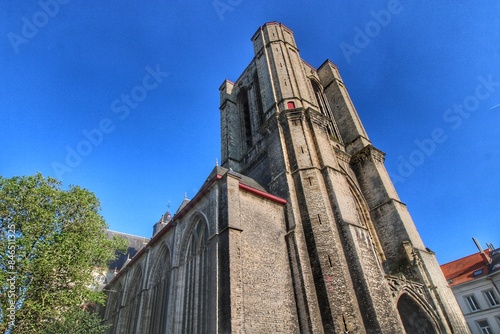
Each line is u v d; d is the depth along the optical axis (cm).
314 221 2017
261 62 3519
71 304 2012
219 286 1617
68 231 2070
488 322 3778
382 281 1847
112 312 3189
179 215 2375
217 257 1720
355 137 3297
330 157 2492
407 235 2441
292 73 3241
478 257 4319
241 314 1489
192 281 1983
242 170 3072
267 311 1627
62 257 1897
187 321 1848
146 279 2552
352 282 1798
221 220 1869
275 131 2669
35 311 1877
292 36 3888
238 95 4119
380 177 2855
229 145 3541
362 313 1686
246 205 1986
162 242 2614
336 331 1606
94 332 2117
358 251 1875
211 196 2070
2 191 1912
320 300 1755
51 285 1916
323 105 3731
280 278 1814
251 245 1814
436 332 1998
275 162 2495
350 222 2031
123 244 2486
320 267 1836
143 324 2312
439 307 2077
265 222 2002
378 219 2691
